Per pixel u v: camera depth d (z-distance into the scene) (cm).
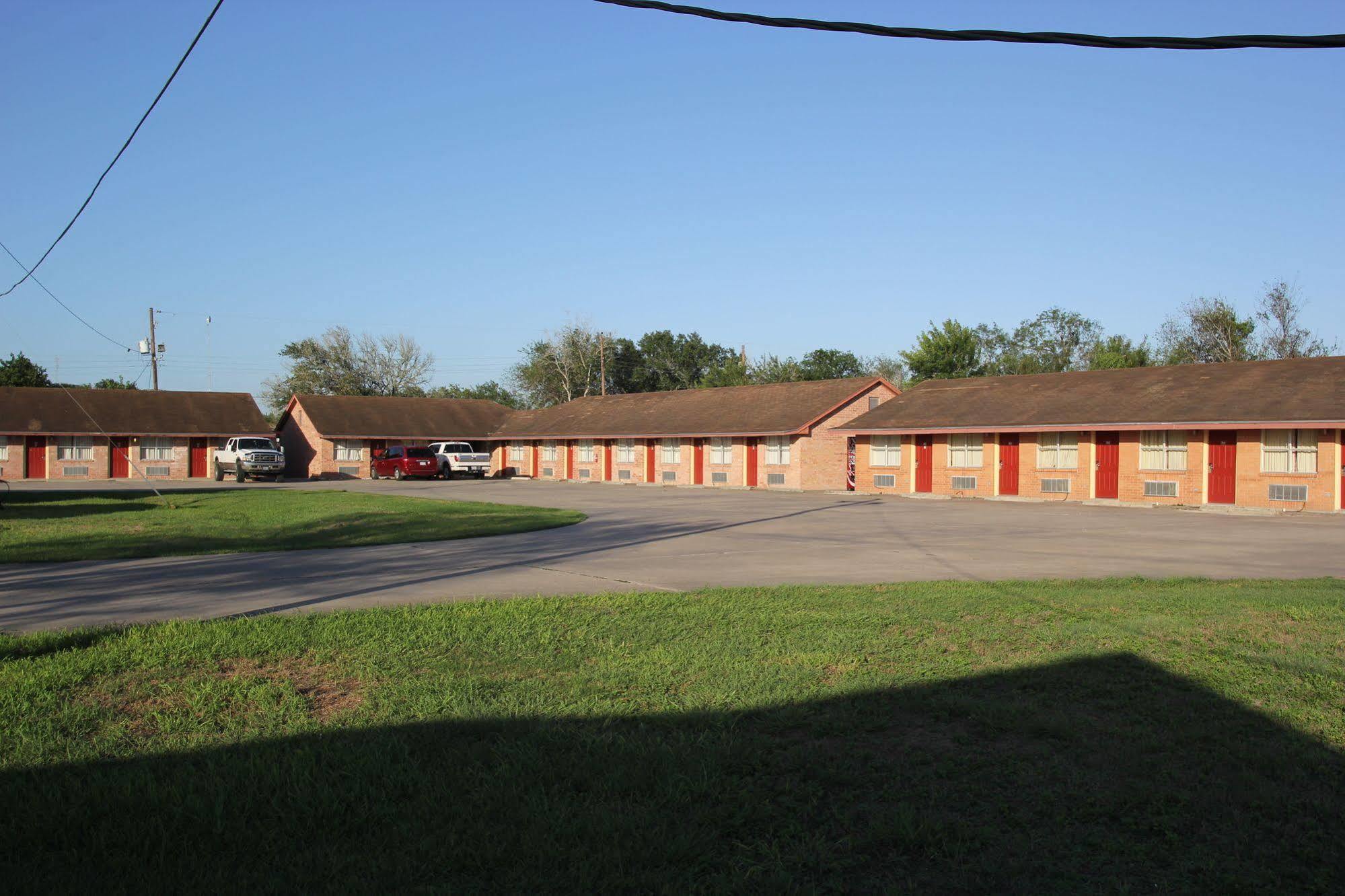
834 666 804
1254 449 2850
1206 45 579
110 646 871
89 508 2902
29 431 5075
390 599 1194
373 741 608
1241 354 5616
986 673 776
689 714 666
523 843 468
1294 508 2752
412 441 5916
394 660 825
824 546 1839
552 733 624
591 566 1539
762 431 4178
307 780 543
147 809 509
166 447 5494
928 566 1533
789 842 477
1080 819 504
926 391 4050
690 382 9094
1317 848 469
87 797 520
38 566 1528
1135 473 3097
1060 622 982
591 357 8425
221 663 820
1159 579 1330
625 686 742
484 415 6316
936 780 557
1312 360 3130
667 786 535
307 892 424
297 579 1376
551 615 1030
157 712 682
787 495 3744
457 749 598
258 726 648
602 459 5162
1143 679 757
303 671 797
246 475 5097
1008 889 432
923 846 474
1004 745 613
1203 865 453
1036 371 7019
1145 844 474
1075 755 593
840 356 8500
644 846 467
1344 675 764
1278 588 1227
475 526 2230
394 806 515
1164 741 614
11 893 416
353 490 4247
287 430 6297
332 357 8375
